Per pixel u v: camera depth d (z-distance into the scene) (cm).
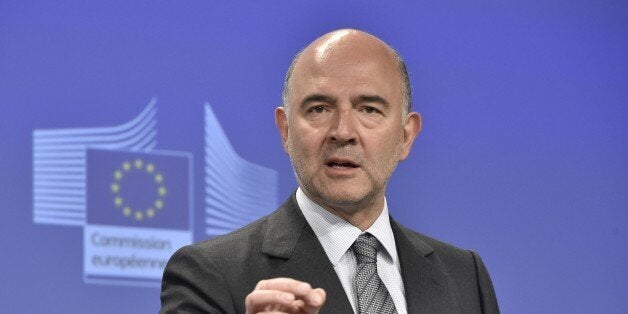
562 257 545
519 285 535
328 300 271
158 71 489
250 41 507
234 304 270
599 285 548
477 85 544
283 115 299
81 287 464
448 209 527
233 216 491
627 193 562
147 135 482
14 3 471
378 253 286
